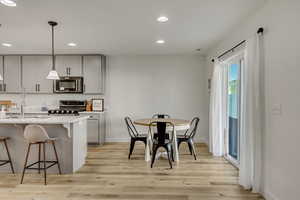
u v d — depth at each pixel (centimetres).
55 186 285
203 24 321
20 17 292
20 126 332
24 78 537
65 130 333
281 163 218
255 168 260
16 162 339
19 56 535
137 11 273
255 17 274
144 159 405
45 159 333
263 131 254
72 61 537
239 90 349
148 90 563
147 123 378
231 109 404
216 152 423
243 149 281
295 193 197
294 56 198
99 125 519
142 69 563
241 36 321
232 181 300
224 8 264
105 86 565
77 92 536
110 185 287
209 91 508
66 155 335
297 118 194
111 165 370
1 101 558
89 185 288
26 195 260
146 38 396
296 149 196
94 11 273
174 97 562
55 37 388
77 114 516
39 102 566
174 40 411
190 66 559
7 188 279
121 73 564
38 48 473
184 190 272
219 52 431
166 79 561
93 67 536
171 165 356
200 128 559
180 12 277
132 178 311
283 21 214
